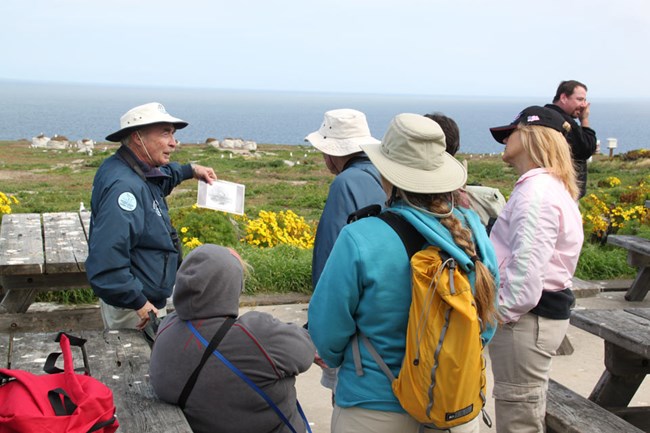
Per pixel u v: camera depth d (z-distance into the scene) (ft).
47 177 116.57
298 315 22.09
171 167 14.38
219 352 8.73
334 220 11.46
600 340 21.42
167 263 12.68
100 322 19.02
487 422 9.45
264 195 95.40
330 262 8.61
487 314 8.39
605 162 142.61
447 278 7.95
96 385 8.14
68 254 17.76
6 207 30.35
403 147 8.66
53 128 614.75
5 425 7.21
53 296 22.26
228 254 9.04
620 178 106.93
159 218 12.58
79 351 11.14
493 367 12.23
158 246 12.49
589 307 24.29
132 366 10.55
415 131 8.57
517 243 11.28
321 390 17.24
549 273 11.59
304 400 16.62
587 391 17.43
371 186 11.71
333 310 8.52
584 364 19.38
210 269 8.76
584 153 20.04
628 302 25.20
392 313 8.42
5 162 144.46
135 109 12.35
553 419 12.85
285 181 119.14
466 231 8.44
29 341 11.41
